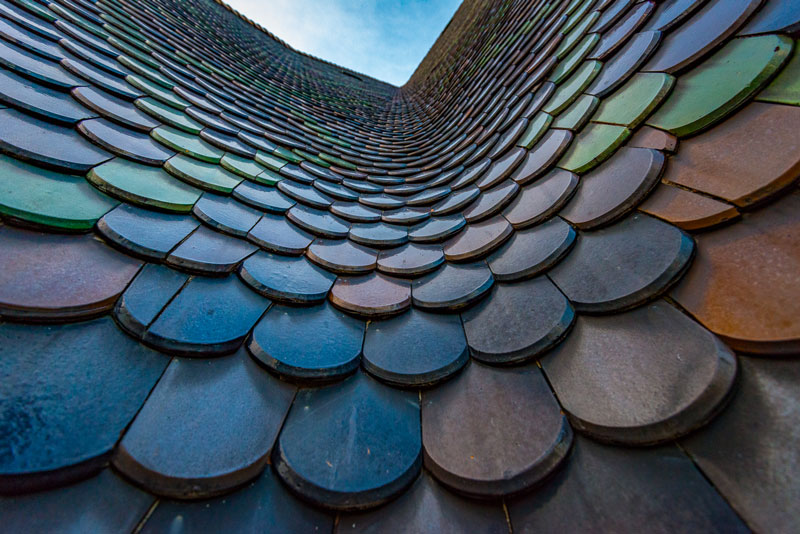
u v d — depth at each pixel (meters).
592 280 1.05
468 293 1.29
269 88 3.89
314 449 0.87
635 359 0.85
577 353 0.95
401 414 1.00
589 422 0.82
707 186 0.98
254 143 2.27
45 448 0.69
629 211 1.12
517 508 0.78
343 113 4.68
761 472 0.63
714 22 1.28
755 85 1.02
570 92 1.82
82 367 0.82
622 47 1.69
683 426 0.72
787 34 1.03
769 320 0.73
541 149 1.72
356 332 1.22
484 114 2.89
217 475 0.76
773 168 0.88
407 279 1.51
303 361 1.03
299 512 0.78
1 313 0.80
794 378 0.67
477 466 0.84
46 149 1.21
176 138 1.79
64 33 2.04
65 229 1.03
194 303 1.06
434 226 1.85
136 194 1.29
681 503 0.66
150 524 0.69
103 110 1.61
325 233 1.71
